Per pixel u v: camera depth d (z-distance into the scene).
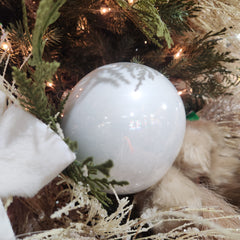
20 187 0.28
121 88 0.31
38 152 0.28
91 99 0.31
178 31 0.40
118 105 0.30
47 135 0.29
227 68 0.47
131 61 0.42
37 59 0.25
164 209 0.38
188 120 0.44
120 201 0.33
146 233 0.40
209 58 0.40
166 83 0.34
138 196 0.40
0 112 0.29
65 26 0.39
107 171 0.25
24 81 0.25
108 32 0.42
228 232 0.31
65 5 0.35
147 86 0.32
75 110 0.32
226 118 0.48
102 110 0.30
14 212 0.35
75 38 0.40
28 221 0.35
